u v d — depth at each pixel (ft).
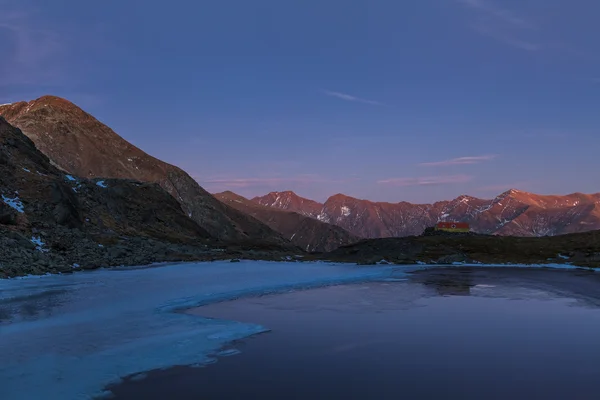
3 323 63.05
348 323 63.31
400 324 62.34
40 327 60.23
